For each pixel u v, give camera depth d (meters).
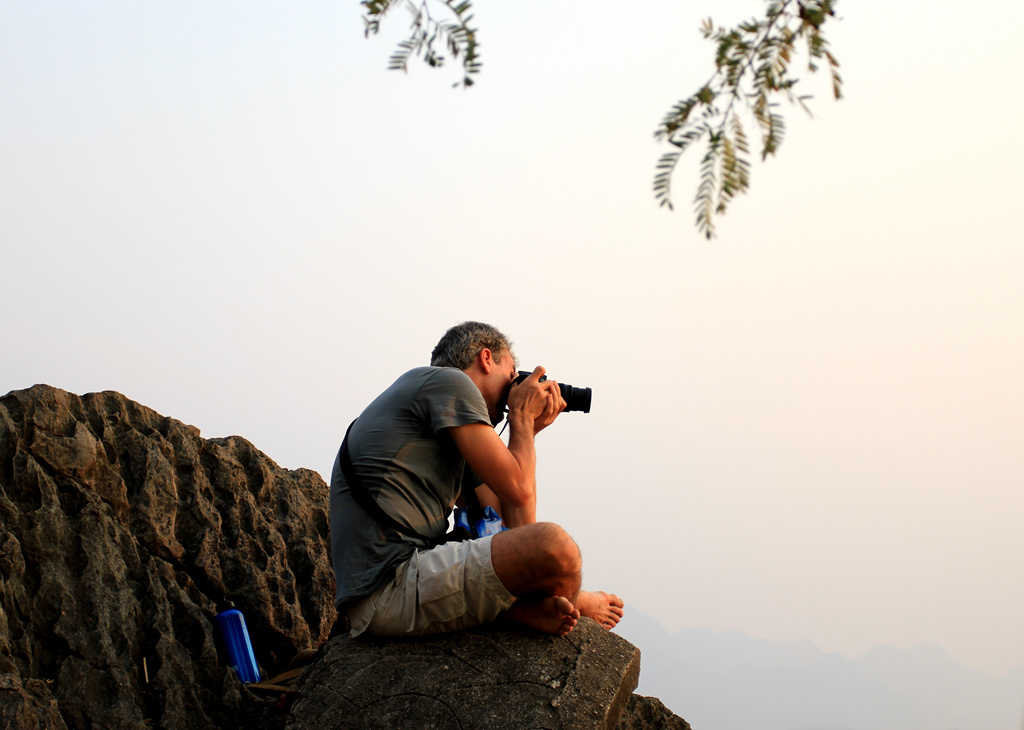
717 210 1.25
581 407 3.49
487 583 2.83
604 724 2.77
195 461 4.64
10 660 3.13
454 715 2.73
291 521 5.01
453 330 3.51
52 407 4.09
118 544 3.91
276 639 4.42
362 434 3.10
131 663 3.51
